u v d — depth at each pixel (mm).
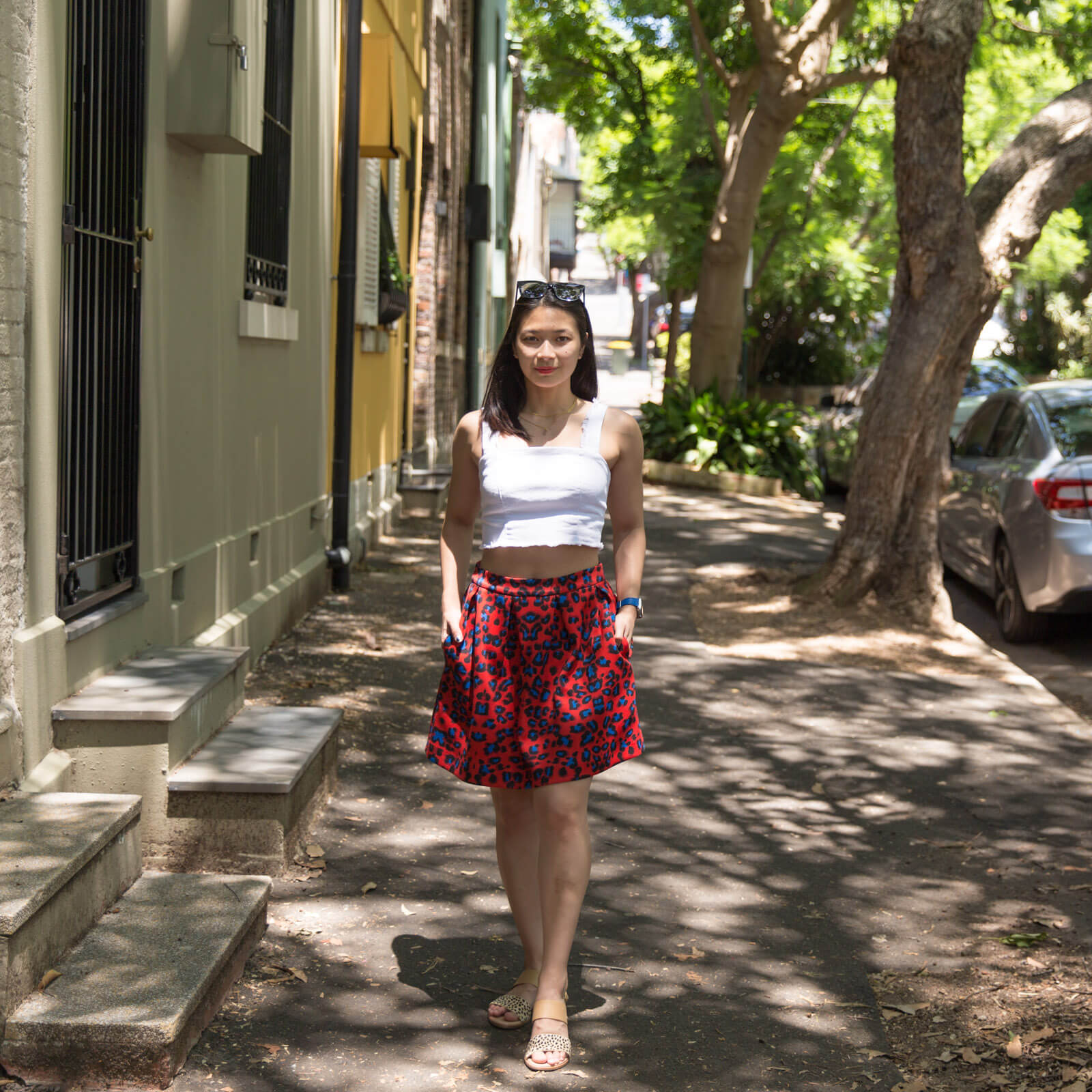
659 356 51844
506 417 3553
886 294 30859
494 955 4082
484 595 3533
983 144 31250
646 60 26391
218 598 6746
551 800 3484
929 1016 3854
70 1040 3162
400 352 14336
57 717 4375
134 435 5305
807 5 21141
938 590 9805
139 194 5301
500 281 25422
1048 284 41312
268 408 7875
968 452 11266
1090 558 8820
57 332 4422
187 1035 3328
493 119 25109
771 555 12938
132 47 5246
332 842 4941
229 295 6852
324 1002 3707
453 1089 3299
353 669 7531
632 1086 3373
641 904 4613
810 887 4867
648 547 13242
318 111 9203
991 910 4703
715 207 22828
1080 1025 3783
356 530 11273
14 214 4090
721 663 8430
